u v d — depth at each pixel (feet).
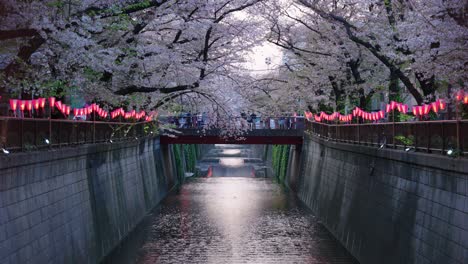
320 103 128.98
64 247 53.42
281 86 127.03
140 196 101.14
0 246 38.86
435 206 45.21
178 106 107.04
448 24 52.95
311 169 118.11
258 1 76.79
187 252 73.87
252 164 240.32
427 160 45.98
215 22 75.05
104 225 70.74
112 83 74.74
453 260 40.83
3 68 54.60
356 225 71.41
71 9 57.93
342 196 81.97
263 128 143.54
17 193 42.86
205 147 314.96
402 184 54.39
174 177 157.69
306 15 93.91
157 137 132.57
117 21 60.75
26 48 52.60
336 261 69.46
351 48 84.38
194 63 76.02
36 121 49.75
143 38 74.64
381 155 60.44
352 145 76.07
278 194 136.15
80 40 53.11
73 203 57.98
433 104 48.52
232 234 85.61
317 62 100.48
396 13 65.10
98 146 68.74
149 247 76.59
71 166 58.13
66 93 62.39
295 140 139.85
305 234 85.92
